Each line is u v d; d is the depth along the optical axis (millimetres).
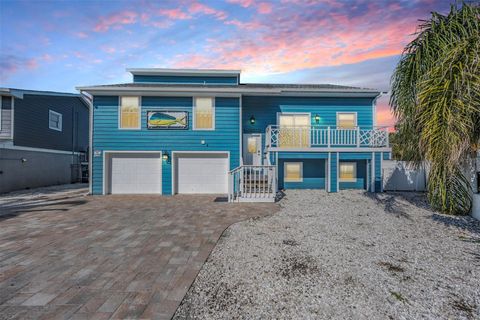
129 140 11406
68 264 3811
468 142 4496
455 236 5227
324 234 5391
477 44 4367
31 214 7367
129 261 3938
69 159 18484
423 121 4797
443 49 5109
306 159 12305
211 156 11688
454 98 4348
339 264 3832
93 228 5855
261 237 5191
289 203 8938
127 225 6121
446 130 4336
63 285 3166
